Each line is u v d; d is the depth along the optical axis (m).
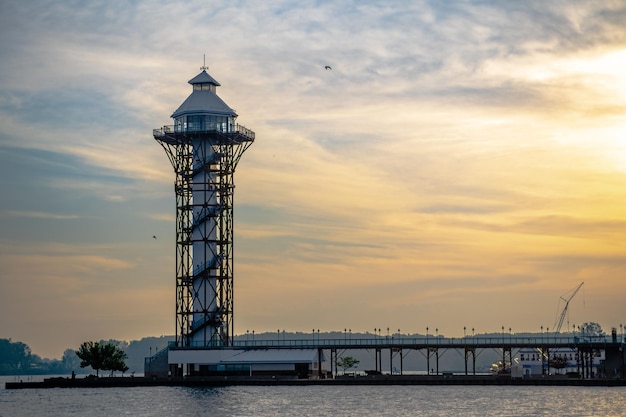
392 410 183.25
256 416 174.25
